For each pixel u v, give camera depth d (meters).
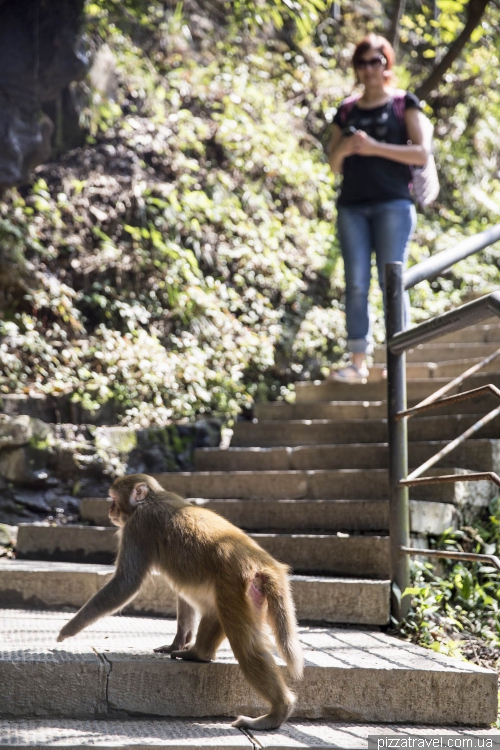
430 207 11.17
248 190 9.20
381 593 4.03
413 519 4.39
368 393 6.70
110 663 3.11
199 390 7.42
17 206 7.80
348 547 4.41
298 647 2.84
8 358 6.93
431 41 10.59
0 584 4.54
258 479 5.61
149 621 4.16
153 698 3.12
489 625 4.20
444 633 4.05
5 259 7.37
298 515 5.02
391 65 6.21
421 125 6.04
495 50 11.05
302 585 4.14
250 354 8.08
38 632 3.69
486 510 5.00
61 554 5.26
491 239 5.43
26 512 6.04
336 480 5.30
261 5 8.81
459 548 4.64
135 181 8.52
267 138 9.40
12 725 2.91
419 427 5.73
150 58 9.62
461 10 9.62
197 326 8.05
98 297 7.78
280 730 2.96
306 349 8.74
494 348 6.94
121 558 3.23
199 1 10.23
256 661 2.92
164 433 6.75
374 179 6.07
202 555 3.08
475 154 11.86
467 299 9.05
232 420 7.32
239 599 2.95
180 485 5.93
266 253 8.76
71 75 7.02
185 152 9.26
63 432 6.35
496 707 3.20
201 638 3.19
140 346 7.42
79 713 3.07
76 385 7.04
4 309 7.38
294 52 10.91
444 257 4.91
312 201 9.80
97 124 8.67
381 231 6.11
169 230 8.56
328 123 10.62
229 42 10.26
